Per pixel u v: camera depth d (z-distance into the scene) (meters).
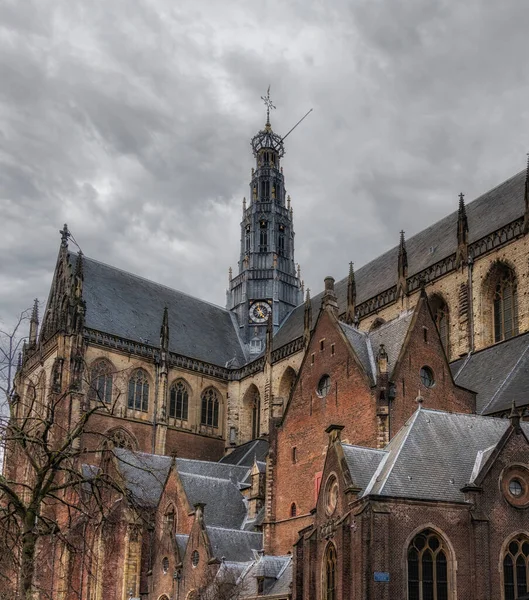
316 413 90.19
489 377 99.94
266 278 181.62
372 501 59.22
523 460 62.75
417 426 67.31
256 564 83.19
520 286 110.06
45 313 157.12
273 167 192.25
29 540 46.56
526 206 111.12
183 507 102.25
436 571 59.06
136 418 148.88
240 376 164.50
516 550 60.50
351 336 90.31
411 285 129.62
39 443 49.19
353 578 60.25
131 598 101.31
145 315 164.12
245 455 139.38
